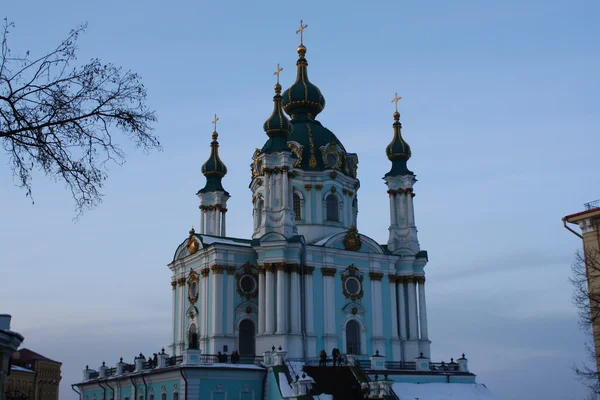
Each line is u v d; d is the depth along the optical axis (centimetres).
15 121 1819
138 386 6378
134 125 1955
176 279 7488
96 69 1919
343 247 7225
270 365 5928
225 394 5712
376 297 7288
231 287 6794
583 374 3909
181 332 7188
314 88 8200
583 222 4766
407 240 7750
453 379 6856
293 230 6931
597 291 4347
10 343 3747
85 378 7400
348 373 5931
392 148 8081
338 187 7700
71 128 1886
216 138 8444
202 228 8175
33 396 12538
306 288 6856
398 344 7325
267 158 7019
